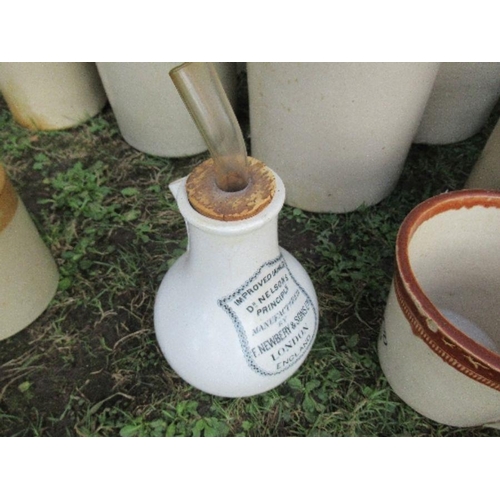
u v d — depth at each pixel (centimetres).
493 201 73
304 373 90
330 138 96
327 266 105
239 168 59
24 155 130
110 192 120
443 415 78
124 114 120
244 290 67
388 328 77
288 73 88
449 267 83
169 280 76
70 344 95
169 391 89
